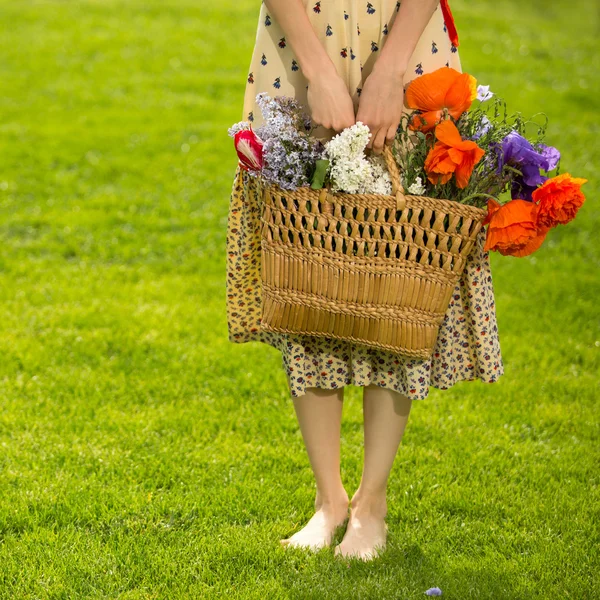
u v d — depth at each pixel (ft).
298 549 13.56
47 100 50.11
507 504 15.16
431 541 14.01
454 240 11.39
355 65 12.30
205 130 45.42
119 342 22.41
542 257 30.60
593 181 39.19
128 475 15.93
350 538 13.64
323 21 12.20
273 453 16.80
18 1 74.18
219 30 68.49
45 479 15.62
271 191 11.84
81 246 30.68
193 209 35.06
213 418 18.34
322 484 14.11
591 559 13.34
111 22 68.59
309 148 11.71
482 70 60.54
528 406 19.33
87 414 18.34
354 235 11.59
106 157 40.93
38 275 27.68
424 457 16.80
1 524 14.17
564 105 53.47
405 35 11.73
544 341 23.27
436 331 11.93
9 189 36.24
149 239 31.55
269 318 12.32
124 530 14.17
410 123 12.23
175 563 13.12
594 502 15.14
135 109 48.98
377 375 13.09
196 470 16.14
